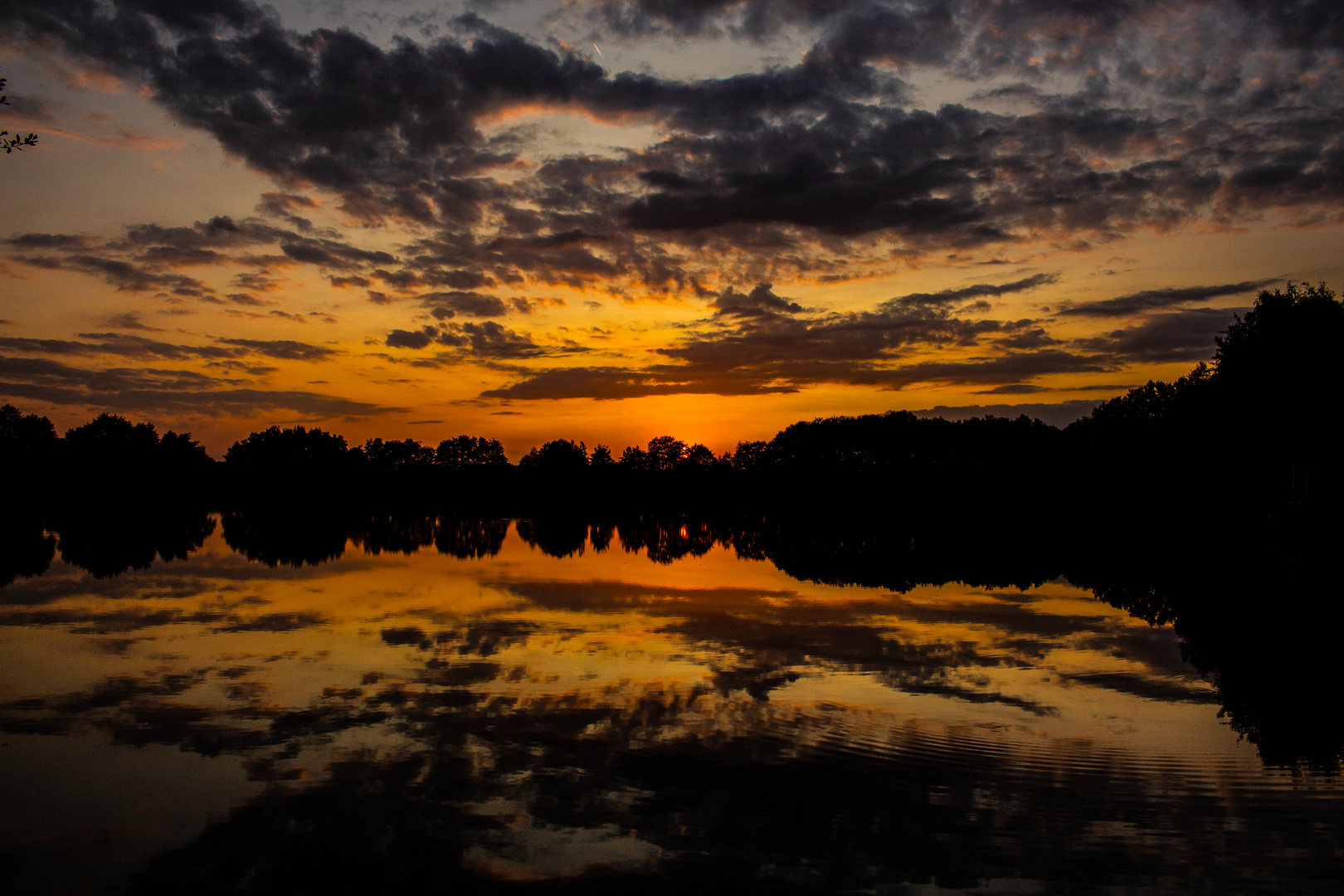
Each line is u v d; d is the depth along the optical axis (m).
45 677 18.16
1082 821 11.15
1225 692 17.75
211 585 33.81
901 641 22.92
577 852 10.06
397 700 16.53
